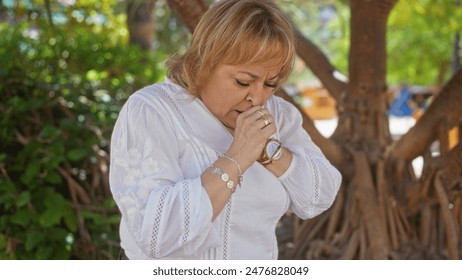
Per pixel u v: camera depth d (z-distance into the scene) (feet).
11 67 11.88
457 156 11.17
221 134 5.52
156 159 5.28
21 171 11.10
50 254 10.52
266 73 5.21
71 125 11.09
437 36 37.96
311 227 12.01
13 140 11.30
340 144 11.73
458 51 31.55
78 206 10.96
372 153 11.55
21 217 10.39
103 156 11.50
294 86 43.24
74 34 15.99
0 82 11.73
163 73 14.87
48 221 10.41
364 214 11.34
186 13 9.98
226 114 5.46
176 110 5.47
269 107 5.99
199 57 5.27
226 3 5.18
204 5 10.03
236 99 5.30
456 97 11.00
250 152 5.21
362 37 11.42
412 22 29.01
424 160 11.52
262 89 5.31
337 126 12.02
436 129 11.28
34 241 10.25
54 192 10.94
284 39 5.08
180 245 5.04
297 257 11.87
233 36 5.01
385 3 11.10
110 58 14.15
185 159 5.44
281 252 12.19
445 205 11.25
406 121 43.39
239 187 5.52
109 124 11.66
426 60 40.34
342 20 20.25
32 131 11.53
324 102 62.95
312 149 6.17
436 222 11.64
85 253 10.95
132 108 5.41
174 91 5.53
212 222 5.25
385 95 11.78
